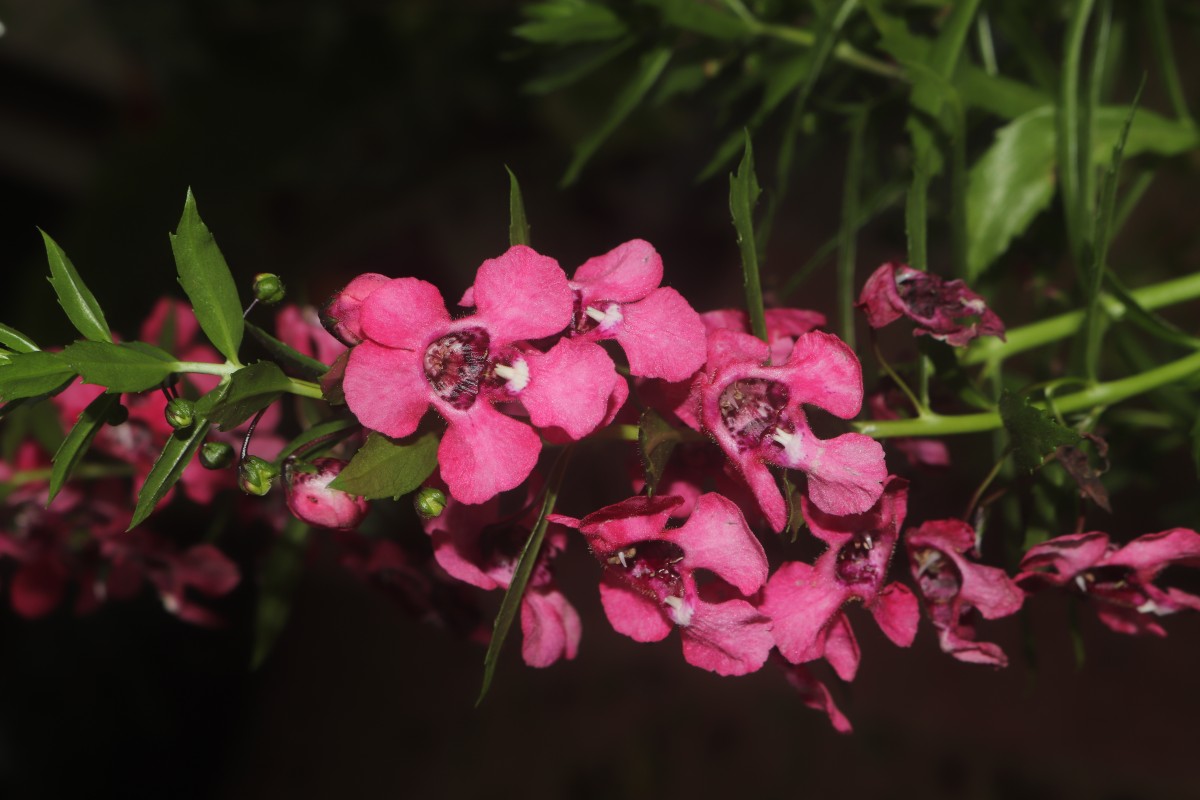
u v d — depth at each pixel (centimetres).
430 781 61
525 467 20
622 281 21
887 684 54
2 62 59
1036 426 21
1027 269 27
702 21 26
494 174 58
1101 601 22
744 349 21
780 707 57
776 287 25
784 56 27
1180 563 21
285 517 25
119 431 25
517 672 63
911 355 24
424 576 24
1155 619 22
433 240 61
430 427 20
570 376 20
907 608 21
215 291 21
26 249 63
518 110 54
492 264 20
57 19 56
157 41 54
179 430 20
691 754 57
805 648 21
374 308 20
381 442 20
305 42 53
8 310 61
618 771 58
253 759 63
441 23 51
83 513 25
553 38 26
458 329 20
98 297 54
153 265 55
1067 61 24
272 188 56
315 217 59
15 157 62
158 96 59
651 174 59
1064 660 51
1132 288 31
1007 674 52
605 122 26
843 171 44
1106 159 25
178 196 55
